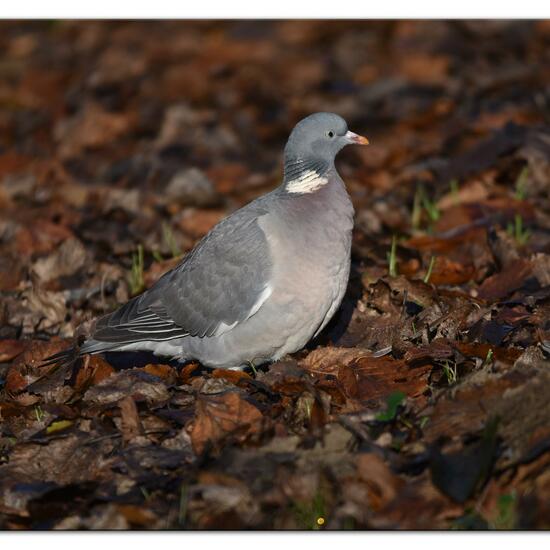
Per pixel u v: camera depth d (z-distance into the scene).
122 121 22.97
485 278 12.46
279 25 28.62
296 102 23.09
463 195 15.29
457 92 21.72
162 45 28.06
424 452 8.04
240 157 20.52
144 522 7.95
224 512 7.83
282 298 10.27
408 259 13.12
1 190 19.50
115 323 11.02
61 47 29.67
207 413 8.93
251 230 10.45
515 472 7.68
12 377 10.91
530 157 15.48
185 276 10.80
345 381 9.60
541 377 8.12
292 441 8.29
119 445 9.01
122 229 16.05
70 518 8.23
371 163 18.81
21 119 25.02
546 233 13.68
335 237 10.34
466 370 9.55
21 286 13.87
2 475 8.86
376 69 24.45
